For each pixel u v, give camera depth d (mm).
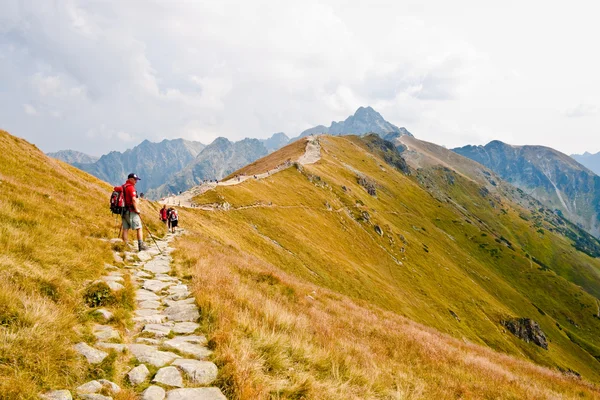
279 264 62844
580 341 159000
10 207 12117
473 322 115062
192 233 31969
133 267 13062
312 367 7723
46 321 5797
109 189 42375
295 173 134250
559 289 199875
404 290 104312
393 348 13328
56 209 16312
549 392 13867
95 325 6973
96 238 14656
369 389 7797
